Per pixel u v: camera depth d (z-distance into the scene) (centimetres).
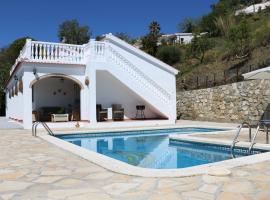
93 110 1773
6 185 541
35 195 483
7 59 5059
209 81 2291
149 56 2080
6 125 1802
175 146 1270
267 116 1739
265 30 2961
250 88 1856
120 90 2108
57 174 618
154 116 2195
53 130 1566
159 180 559
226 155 1032
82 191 501
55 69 1784
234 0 6806
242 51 2627
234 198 456
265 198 455
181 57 3781
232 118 1969
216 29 4553
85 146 1299
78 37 6838
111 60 1877
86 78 1852
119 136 1562
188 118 2333
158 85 2044
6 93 3269
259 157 750
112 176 595
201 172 600
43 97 2077
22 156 829
